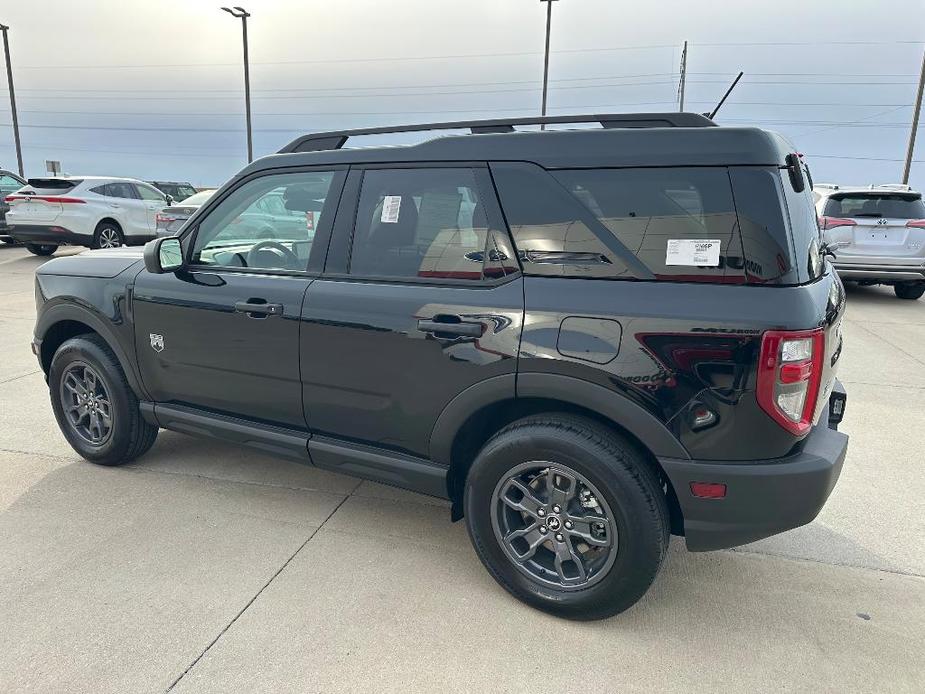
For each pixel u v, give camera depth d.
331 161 2.86
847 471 3.82
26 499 3.32
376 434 2.77
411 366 2.57
